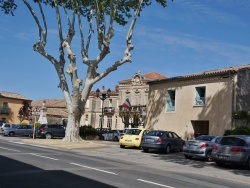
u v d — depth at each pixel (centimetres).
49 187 848
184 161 1836
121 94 6450
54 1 2561
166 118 3350
